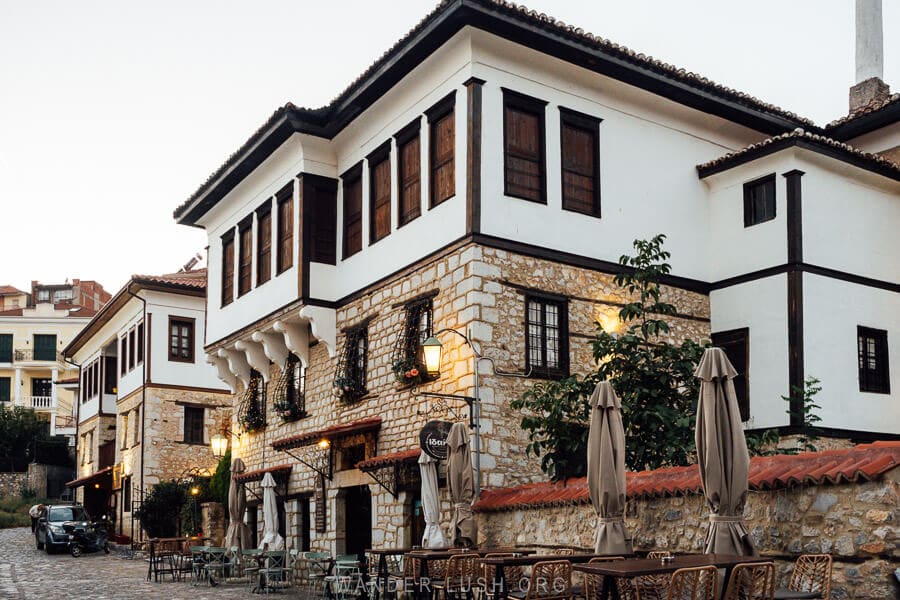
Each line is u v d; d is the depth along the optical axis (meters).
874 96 22.59
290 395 21.97
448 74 16.59
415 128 17.56
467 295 15.57
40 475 50.97
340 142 20.25
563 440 14.53
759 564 7.73
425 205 17.02
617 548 10.51
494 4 15.41
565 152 17.08
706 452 9.03
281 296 20.69
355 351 19.08
